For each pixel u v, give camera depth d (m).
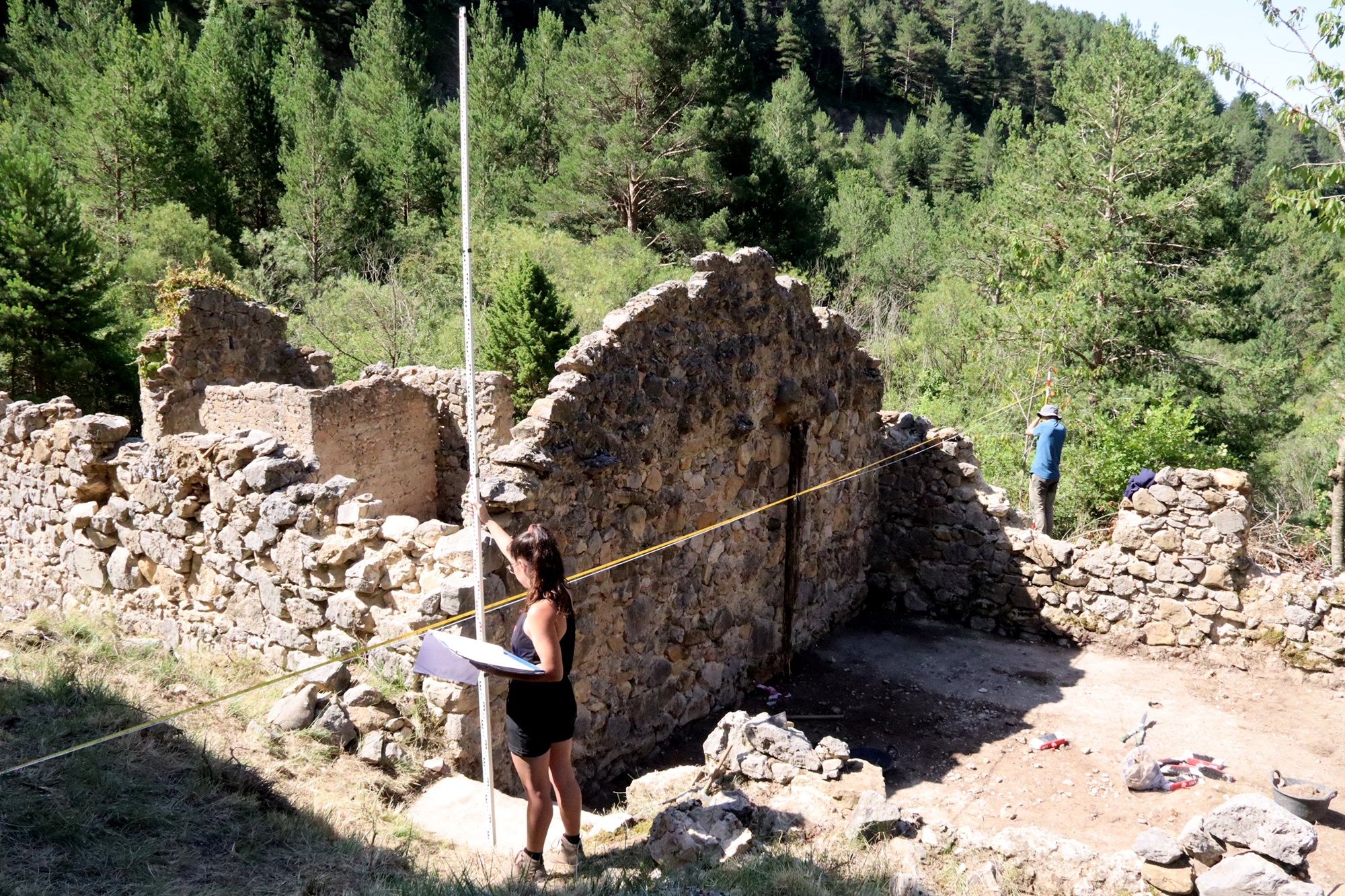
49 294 23.28
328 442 14.00
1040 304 21.98
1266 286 44.19
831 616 12.48
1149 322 22.47
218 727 6.23
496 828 5.77
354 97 47.47
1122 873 5.58
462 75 5.24
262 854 4.70
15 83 39.56
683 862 5.24
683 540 9.29
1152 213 22.42
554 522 7.64
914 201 46.50
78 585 8.93
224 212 35.69
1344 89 12.26
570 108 35.97
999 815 7.96
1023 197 27.59
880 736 9.60
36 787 4.70
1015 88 111.56
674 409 9.09
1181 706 10.30
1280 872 5.06
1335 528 13.76
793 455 11.16
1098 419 17.81
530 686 4.69
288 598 7.33
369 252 35.06
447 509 16.39
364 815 5.59
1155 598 11.69
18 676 6.21
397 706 6.66
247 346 16.50
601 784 8.54
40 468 9.17
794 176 37.91
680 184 34.41
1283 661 10.98
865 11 114.50
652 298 8.70
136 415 25.12
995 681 11.04
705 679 9.98
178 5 62.44
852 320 33.31
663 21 33.19
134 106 31.77
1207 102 24.39
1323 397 31.64
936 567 13.05
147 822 4.67
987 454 18.08
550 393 7.80
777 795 6.82
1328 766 8.95
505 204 37.31
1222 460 17.91
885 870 5.55
